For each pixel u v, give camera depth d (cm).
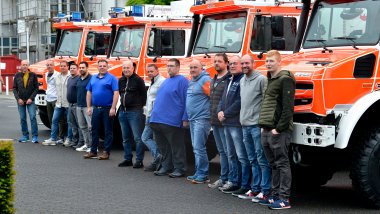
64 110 1465
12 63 3431
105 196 892
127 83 1143
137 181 1014
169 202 853
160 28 1470
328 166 899
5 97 3166
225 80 915
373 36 826
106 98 1237
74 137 1425
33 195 895
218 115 896
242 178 899
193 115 984
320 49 884
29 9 3762
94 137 1258
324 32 895
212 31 1212
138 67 1477
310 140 776
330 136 766
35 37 3638
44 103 1658
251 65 838
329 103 782
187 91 991
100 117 1251
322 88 779
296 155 852
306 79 788
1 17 4181
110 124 1252
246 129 850
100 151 1379
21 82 1498
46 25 3575
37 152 1345
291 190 957
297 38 928
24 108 1510
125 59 1507
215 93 923
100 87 1238
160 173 1073
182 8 1545
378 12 832
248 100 841
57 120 1466
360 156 799
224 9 1180
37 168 1133
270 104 789
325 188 979
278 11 1163
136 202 853
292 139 800
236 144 887
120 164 1169
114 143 1498
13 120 2083
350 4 870
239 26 1166
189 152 1190
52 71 1511
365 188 800
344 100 788
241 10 1165
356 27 853
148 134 1111
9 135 1664
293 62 852
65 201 858
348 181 1049
